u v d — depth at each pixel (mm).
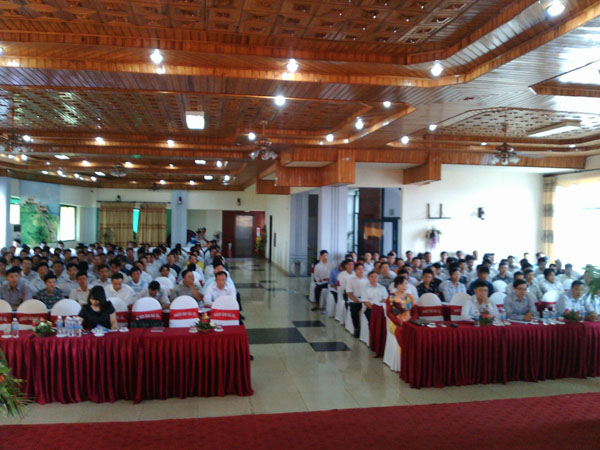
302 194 16938
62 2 4082
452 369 5758
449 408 5000
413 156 11125
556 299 7582
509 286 6859
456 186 13281
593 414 4852
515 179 13656
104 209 22078
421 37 4809
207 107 7531
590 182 12156
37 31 4688
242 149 11188
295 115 8078
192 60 5148
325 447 4074
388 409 4969
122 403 5035
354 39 4875
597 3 3641
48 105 7566
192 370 5219
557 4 3711
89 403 5016
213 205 23250
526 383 5895
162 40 4879
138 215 22594
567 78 5582
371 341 7363
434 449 4055
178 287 7168
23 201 17125
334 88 5801
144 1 4047
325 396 5375
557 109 6941
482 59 5086
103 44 4809
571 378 6113
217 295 6766
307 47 5094
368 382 5879
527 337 5945
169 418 4664
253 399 5242
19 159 13422
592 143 10156
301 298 12266
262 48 5055
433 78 5641
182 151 11570
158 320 5930
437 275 9672
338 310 9445
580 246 12688
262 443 4141
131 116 8352
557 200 13430
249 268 19594
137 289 7801
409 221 13039
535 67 4914
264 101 7012
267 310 10602
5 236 14914
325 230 12508
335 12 4246
